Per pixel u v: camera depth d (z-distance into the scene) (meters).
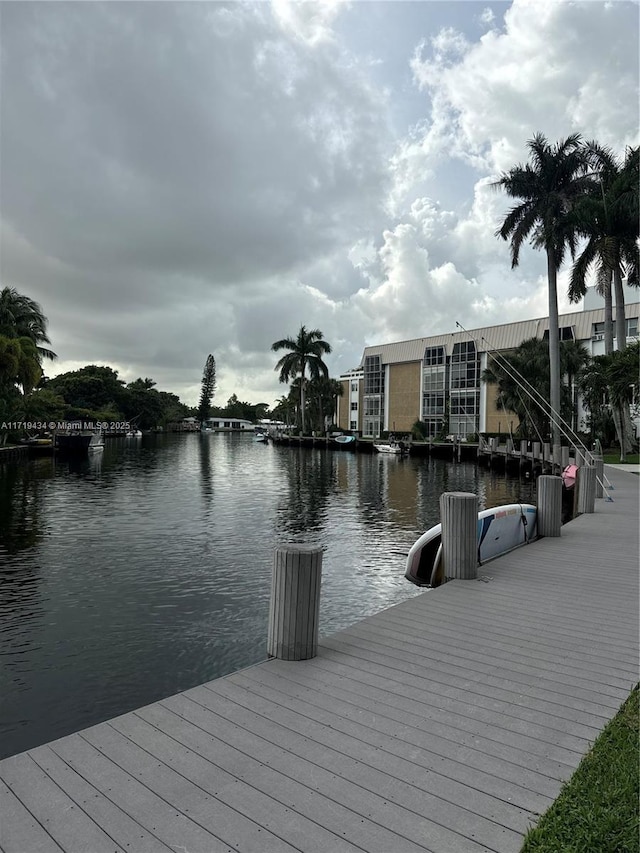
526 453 39.00
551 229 36.53
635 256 34.47
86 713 6.89
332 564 13.75
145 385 141.88
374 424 84.88
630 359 29.02
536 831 2.78
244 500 25.77
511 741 3.71
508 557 9.49
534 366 45.47
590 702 4.27
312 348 83.31
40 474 37.97
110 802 3.08
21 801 3.09
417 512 22.33
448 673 4.80
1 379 52.50
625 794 3.05
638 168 33.56
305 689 4.48
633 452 42.00
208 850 2.72
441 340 73.50
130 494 27.47
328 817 2.95
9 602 10.80
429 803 3.06
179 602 10.85
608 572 8.43
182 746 3.64
